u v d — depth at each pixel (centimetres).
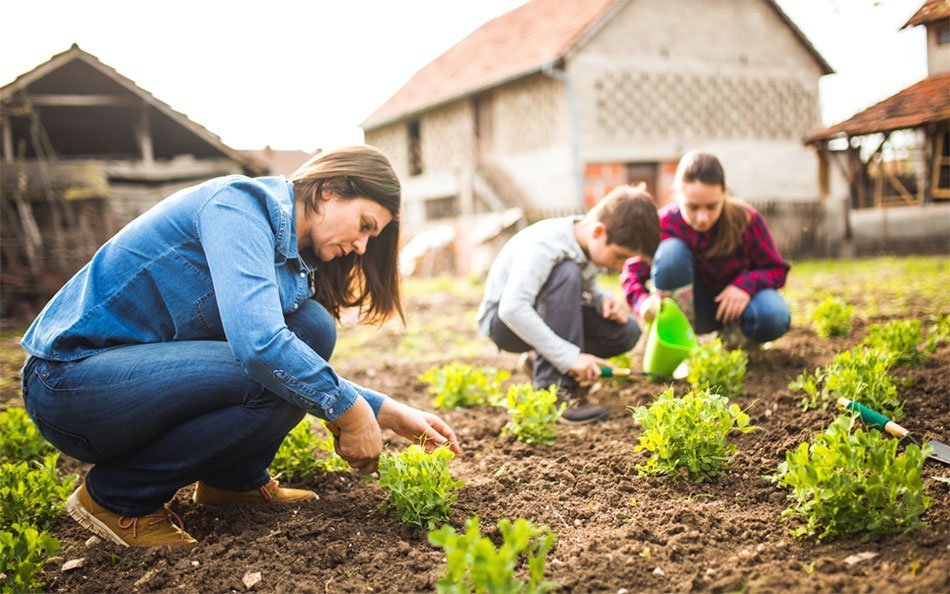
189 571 221
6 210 1109
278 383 212
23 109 1209
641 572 207
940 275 870
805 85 1898
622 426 346
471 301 1034
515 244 393
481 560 159
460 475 299
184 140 1501
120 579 221
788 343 486
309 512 261
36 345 223
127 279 224
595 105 1587
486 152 1853
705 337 520
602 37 1596
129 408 218
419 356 637
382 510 252
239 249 215
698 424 273
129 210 1268
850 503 209
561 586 201
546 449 324
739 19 1780
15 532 250
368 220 239
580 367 352
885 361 322
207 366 222
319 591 208
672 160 1689
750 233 438
